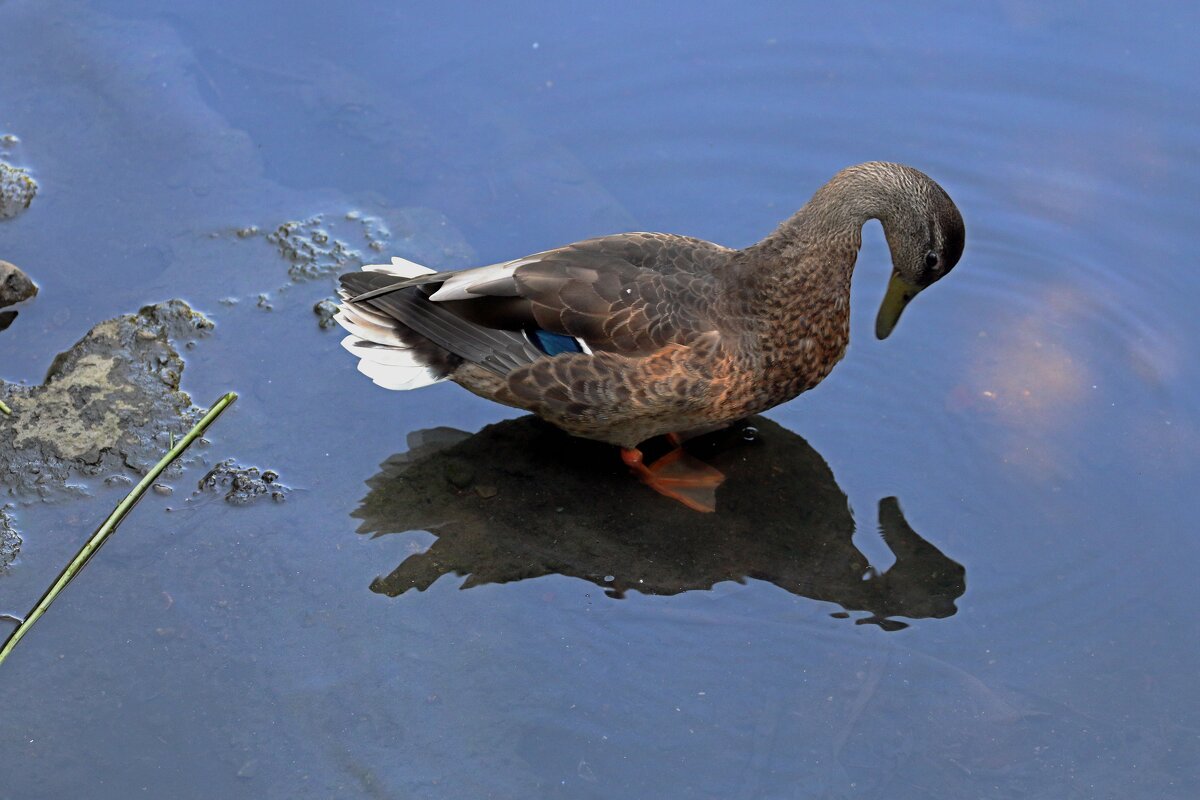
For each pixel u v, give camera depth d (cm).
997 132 839
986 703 519
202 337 697
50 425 633
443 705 514
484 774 487
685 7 934
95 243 753
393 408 668
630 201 800
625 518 610
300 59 890
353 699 515
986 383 687
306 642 539
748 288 618
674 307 611
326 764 490
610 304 608
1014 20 913
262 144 831
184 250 753
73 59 884
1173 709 518
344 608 554
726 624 553
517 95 869
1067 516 611
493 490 623
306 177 811
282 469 623
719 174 820
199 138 831
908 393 685
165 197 790
